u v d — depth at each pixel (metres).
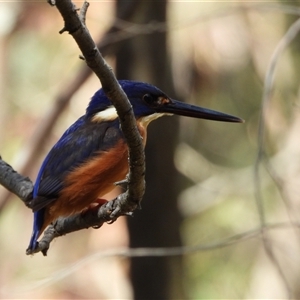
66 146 8.09
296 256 12.17
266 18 12.70
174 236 10.85
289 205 8.81
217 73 12.41
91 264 12.92
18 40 13.18
